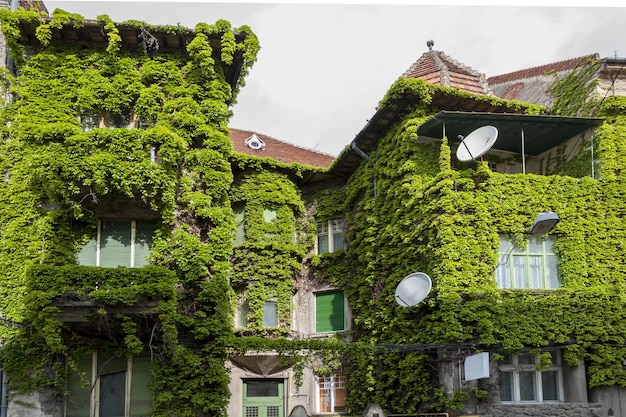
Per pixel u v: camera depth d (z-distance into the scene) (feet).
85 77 75.20
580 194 76.59
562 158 83.51
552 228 69.46
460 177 74.08
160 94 76.48
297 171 95.14
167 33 76.33
